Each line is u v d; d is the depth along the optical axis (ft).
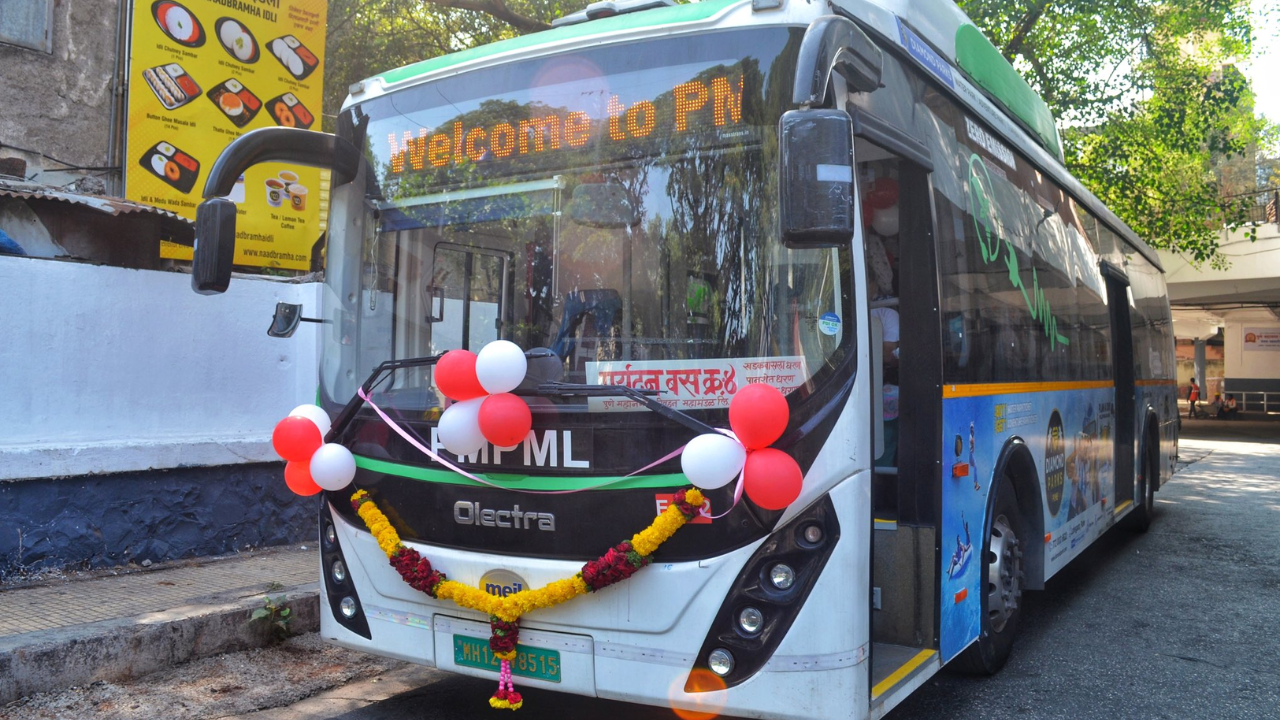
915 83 13.82
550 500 11.02
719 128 11.21
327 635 13.26
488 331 12.11
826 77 9.87
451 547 11.75
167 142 23.03
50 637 13.80
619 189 11.58
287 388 22.76
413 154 13.26
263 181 24.86
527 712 14.12
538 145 12.20
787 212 9.31
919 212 13.41
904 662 12.37
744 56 11.27
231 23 24.21
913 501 13.25
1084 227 24.30
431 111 13.19
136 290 19.80
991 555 15.97
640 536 10.36
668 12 11.89
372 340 13.21
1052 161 21.77
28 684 13.20
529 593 10.84
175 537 20.29
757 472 9.91
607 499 10.75
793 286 10.70
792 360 10.55
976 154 16.08
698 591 10.40
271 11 25.04
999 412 15.69
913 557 13.10
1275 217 78.89
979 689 15.62
